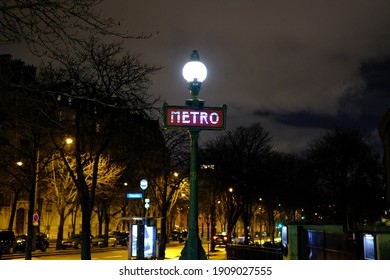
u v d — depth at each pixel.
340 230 19.12
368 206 60.62
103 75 23.53
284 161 60.75
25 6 7.96
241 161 46.88
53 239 72.56
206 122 9.24
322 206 76.44
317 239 17.16
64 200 47.56
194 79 9.32
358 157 57.59
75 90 22.77
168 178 43.12
